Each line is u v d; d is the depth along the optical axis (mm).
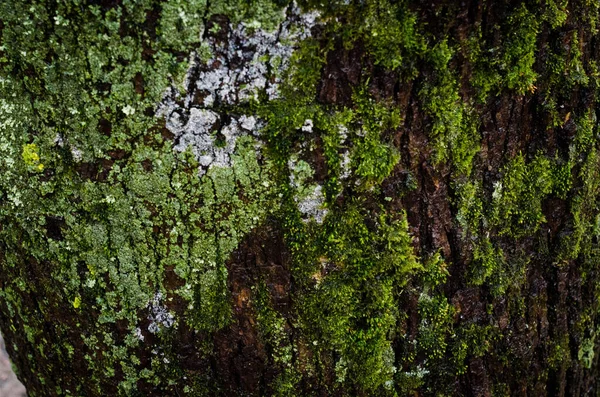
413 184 398
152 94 378
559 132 416
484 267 420
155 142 386
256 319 416
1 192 416
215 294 412
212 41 370
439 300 421
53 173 400
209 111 380
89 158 393
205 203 396
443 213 407
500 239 424
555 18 385
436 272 415
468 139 397
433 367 434
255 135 385
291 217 398
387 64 374
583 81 406
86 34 371
